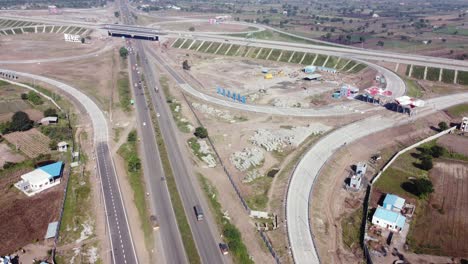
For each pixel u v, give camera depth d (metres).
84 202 84.88
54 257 68.56
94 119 131.50
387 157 106.19
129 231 75.75
